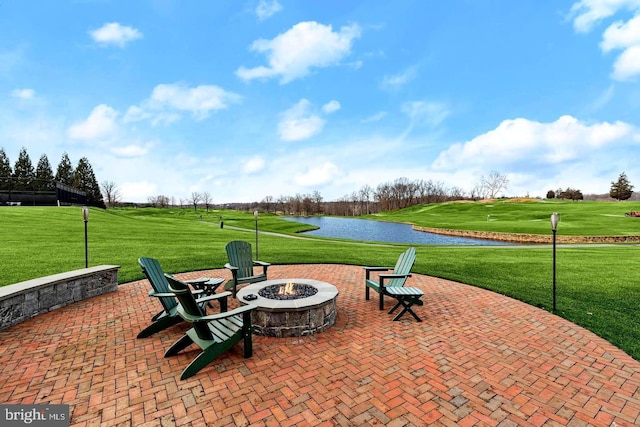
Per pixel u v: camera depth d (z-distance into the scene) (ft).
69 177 202.69
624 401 8.52
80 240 44.80
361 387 9.16
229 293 13.44
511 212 160.15
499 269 29.09
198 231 74.08
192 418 7.64
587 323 14.75
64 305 17.12
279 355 11.32
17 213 75.72
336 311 16.76
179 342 11.17
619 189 223.51
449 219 155.43
